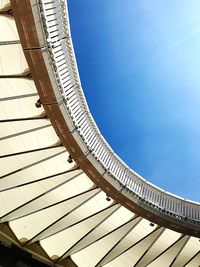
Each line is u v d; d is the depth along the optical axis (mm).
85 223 16281
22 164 13781
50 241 17344
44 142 13188
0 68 10703
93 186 14672
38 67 10180
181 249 16938
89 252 17797
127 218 15820
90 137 13047
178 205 15336
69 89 11625
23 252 17141
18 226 16469
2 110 11922
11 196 15016
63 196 15164
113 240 16938
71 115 11883
